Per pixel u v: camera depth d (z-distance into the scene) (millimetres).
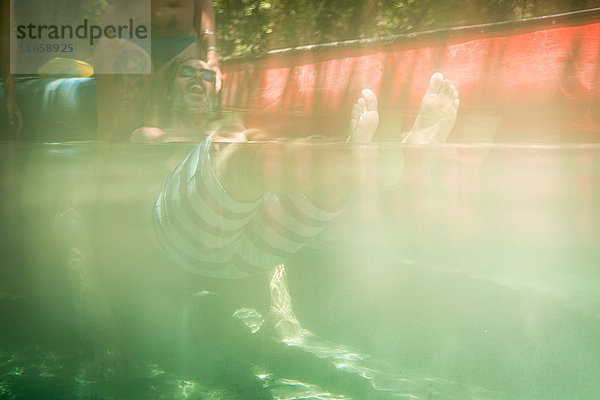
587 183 4035
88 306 3438
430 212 5555
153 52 3061
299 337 3139
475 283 4273
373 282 4250
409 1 6031
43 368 2645
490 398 2281
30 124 3582
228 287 4074
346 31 6000
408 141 2395
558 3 6246
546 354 2779
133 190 3393
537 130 2385
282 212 2596
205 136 2877
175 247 2721
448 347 2941
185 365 2723
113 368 2660
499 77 2375
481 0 6180
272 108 2820
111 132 3139
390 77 2598
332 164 2191
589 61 2189
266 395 2391
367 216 5684
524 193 4789
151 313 3432
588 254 5559
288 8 5738
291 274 4434
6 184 4566
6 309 3395
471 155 2729
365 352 2918
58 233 3744
